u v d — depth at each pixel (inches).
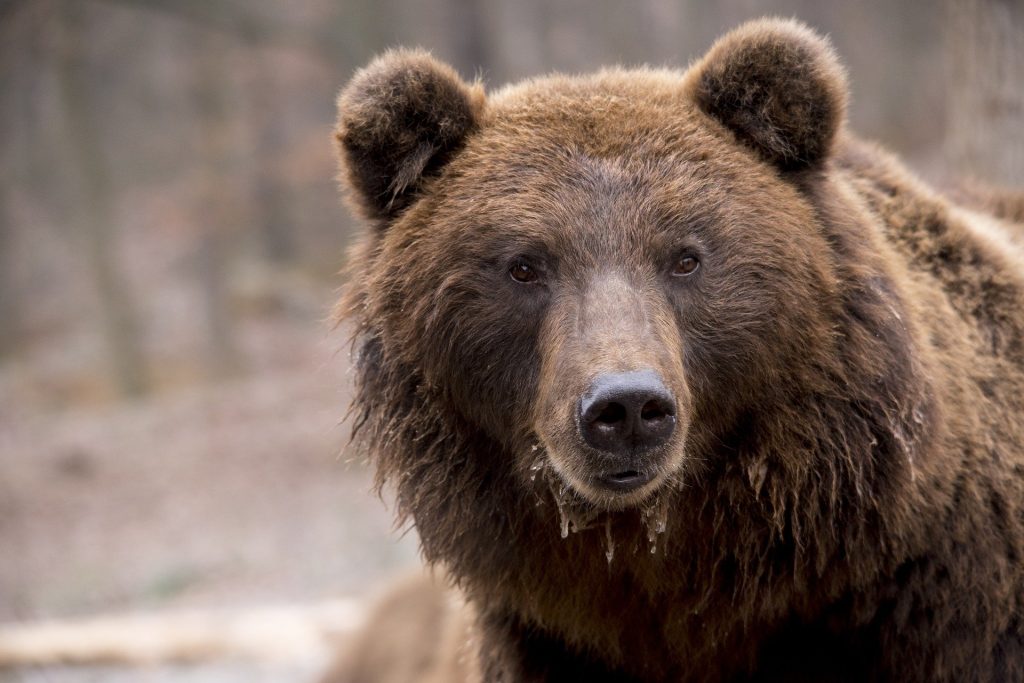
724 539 296.0
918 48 2282.2
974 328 312.5
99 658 752.3
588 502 286.0
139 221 2751.0
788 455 289.1
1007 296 315.3
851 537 289.3
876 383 288.0
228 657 743.1
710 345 286.7
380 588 665.0
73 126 1980.8
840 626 302.8
